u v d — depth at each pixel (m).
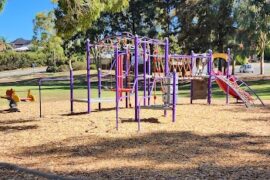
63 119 13.91
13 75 62.75
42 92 29.25
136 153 8.43
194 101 20.53
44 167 7.37
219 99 22.11
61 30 13.80
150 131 11.16
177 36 46.16
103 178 6.50
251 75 47.53
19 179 6.47
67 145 9.43
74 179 6.30
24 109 17.38
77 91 30.05
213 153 8.34
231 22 39.69
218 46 41.28
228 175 6.52
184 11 41.84
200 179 6.30
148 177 6.50
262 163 7.39
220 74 21.38
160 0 47.56
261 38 42.84
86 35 50.28
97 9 13.66
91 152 8.62
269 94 25.17
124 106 18.09
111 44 16.55
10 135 10.94
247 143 9.38
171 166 7.23
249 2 39.09
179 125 12.20
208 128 11.59
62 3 13.41
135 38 13.18
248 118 13.70
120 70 16.70
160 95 24.36
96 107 17.81
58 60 67.31
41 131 11.49
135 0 48.12
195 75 19.56
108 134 10.75
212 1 39.75
